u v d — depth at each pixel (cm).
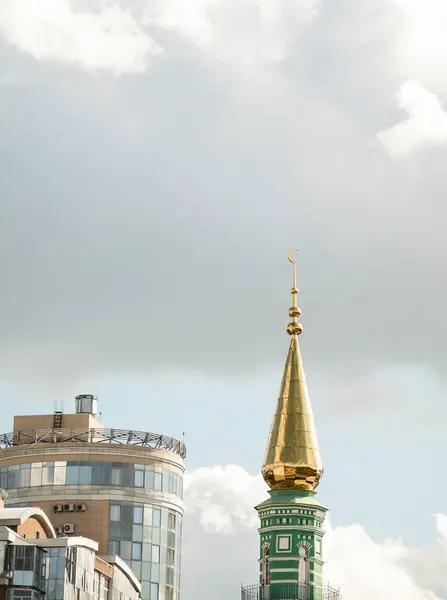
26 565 13088
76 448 17588
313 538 13512
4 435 18112
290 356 14150
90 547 14100
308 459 13662
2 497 14800
